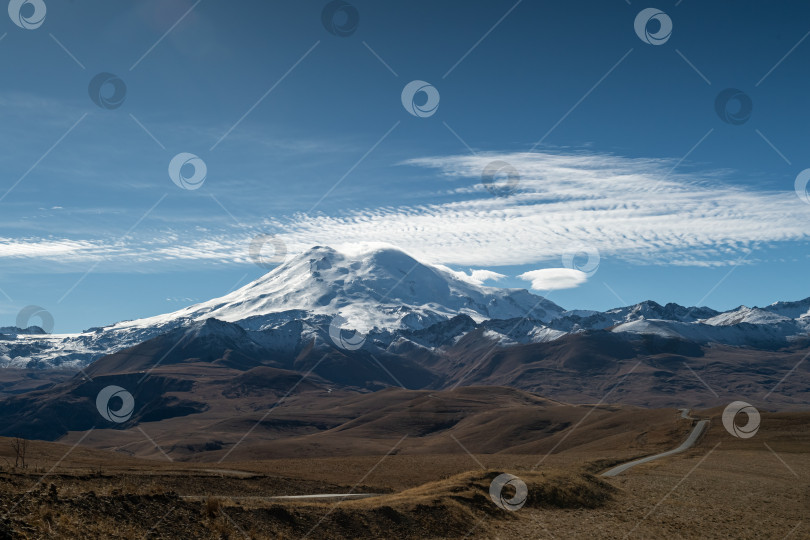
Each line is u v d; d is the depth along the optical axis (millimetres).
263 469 90312
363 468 101875
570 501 60312
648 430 177500
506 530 47344
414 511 45750
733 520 61031
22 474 43125
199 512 36125
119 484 49062
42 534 27219
